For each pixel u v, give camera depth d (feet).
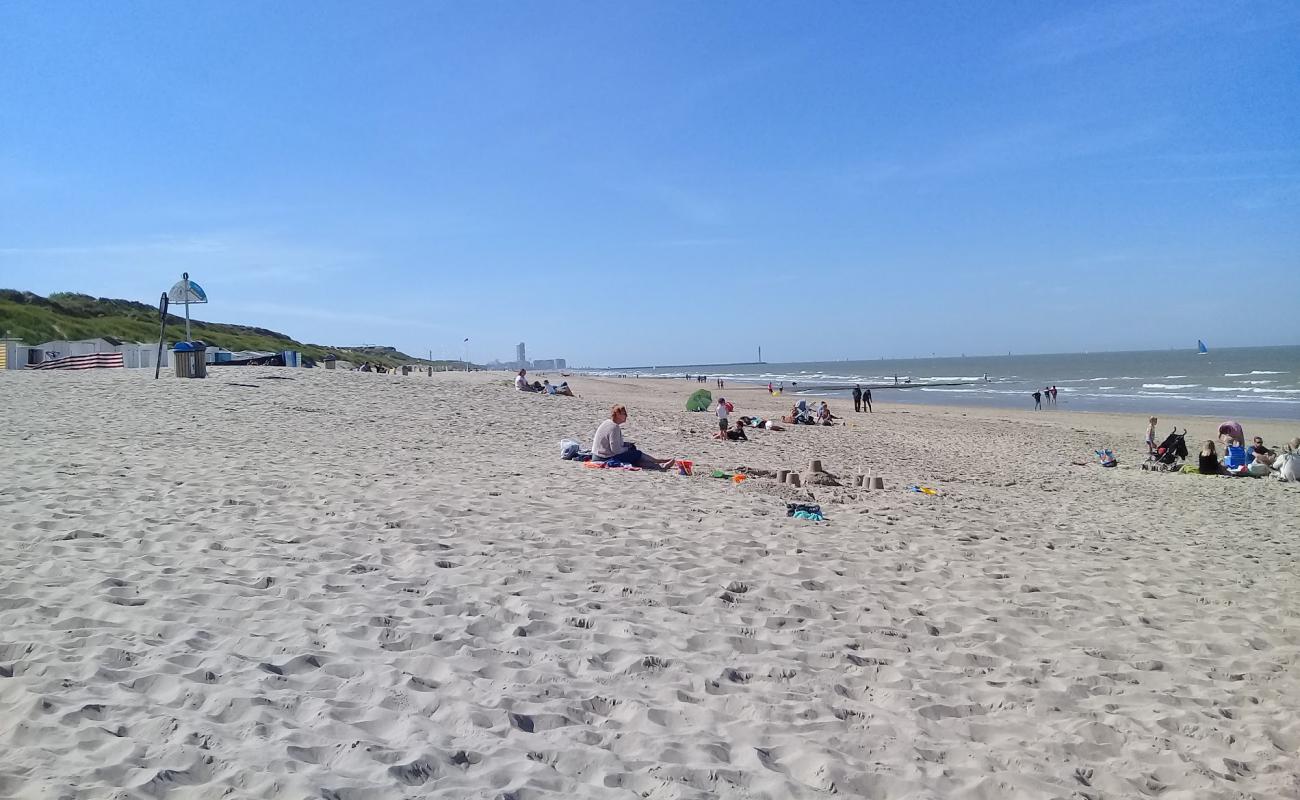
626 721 13.56
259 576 19.53
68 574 18.72
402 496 30.32
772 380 312.29
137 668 13.85
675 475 41.73
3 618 15.76
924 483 48.42
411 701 13.44
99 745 11.13
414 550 22.76
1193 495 50.72
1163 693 17.03
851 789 11.91
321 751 11.51
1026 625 20.95
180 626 15.97
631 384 232.73
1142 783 13.01
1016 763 13.24
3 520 23.29
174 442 42.63
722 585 21.74
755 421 80.28
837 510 35.04
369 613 17.37
